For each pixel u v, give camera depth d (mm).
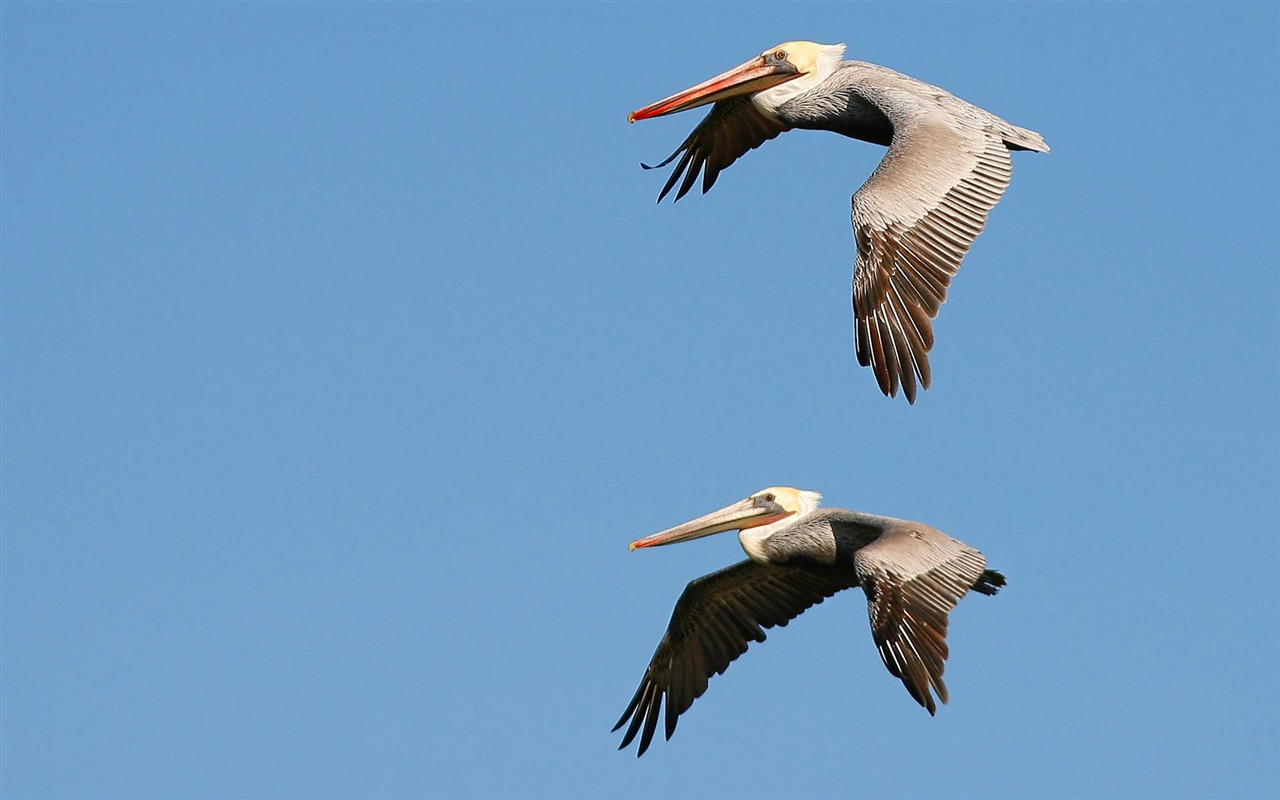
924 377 15008
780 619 19625
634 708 20031
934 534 16359
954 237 15516
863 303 15328
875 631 15797
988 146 16234
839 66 18938
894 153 16031
